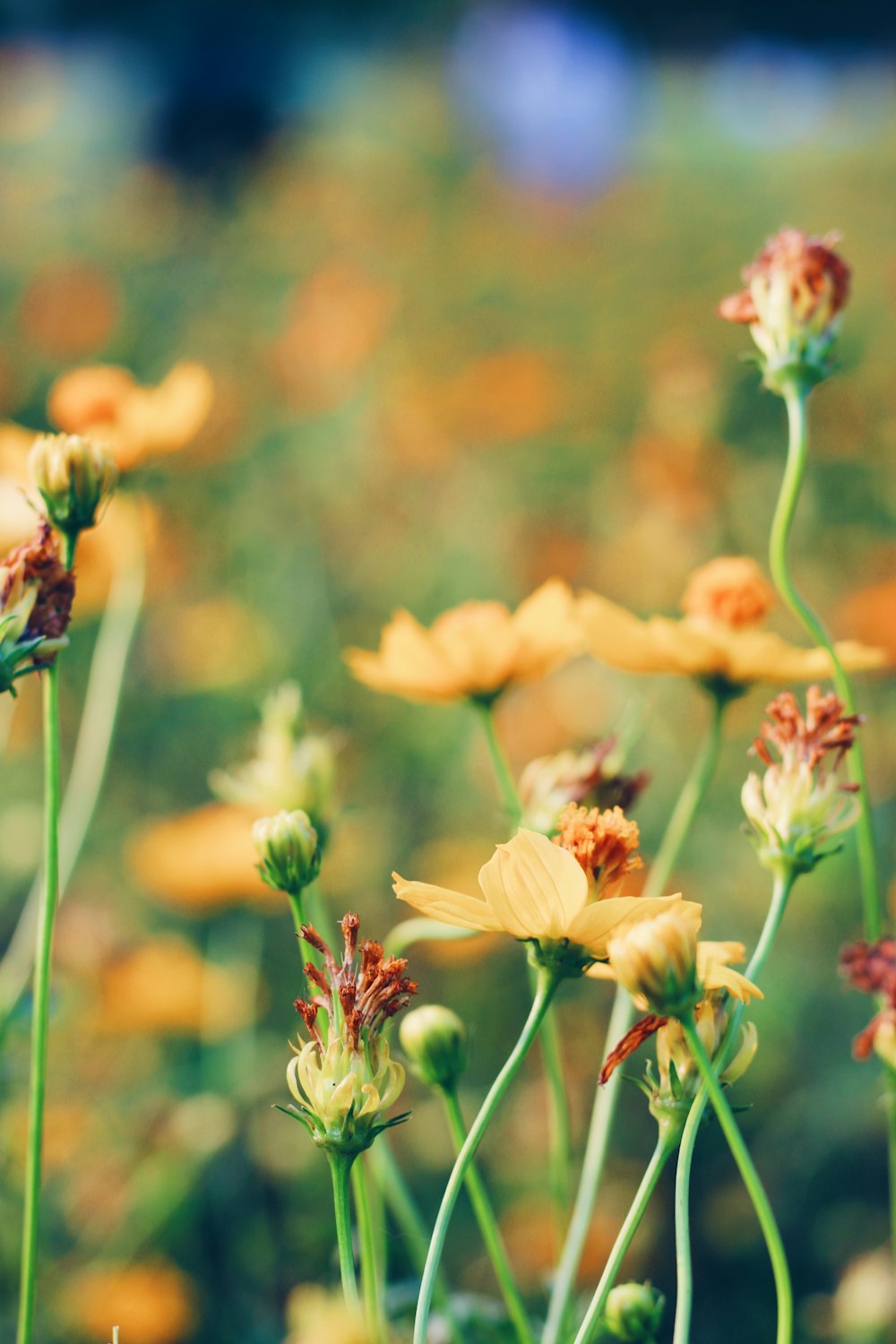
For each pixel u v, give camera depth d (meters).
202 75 4.58
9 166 3.94
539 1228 0.81
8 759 1.19
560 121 5.09
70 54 6.25
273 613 1.40
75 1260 0.79
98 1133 0.83
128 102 4.81
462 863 1.11
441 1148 0.86
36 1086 0.55
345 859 1.06
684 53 6.80
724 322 2.00
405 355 1.92
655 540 1.40
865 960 0.57
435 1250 0.51
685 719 1.18
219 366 1.88
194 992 0.88
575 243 2.64
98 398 0.68
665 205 3.02
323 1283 0.79
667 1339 0.78
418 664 0.64
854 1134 0.88
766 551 1.37
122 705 1.28
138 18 5.46
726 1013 0.53
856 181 3.00
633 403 1.71
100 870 1.12
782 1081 0.91
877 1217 0.84
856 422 1.53
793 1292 0.81
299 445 1.58
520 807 0.62
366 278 2.17
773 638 0.61
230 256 2.45
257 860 0.56
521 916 0.52
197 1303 0.78
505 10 6.01
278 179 3.28
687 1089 0.53
